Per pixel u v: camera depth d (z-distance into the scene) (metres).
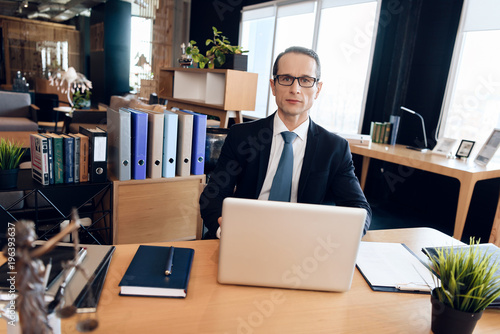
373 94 4.05
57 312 0.61
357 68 4.32
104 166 1.92
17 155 1.78
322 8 4.69
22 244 0.49
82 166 1.89
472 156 3.26
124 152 1.95
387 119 3.82
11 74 11.22
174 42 7.48
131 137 1.98
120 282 0.90
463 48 3.32
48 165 1.80
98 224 2.26
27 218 2.04
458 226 2.61
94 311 0.82
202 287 0.96
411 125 3.74
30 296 0.50
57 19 12.22
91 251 1.07
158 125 2.02
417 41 3.63
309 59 1.38
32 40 11.28
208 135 2.32
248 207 0.91
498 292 0.80
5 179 1.70
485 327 0.88
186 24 7.43
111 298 0.88
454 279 0.79
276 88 1.44
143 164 2.02
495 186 3.08
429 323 0.89
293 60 1.38
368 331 0.84
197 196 2.26
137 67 8.27
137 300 0.88
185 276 0.96
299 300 0.94
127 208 2.04
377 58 3.97
